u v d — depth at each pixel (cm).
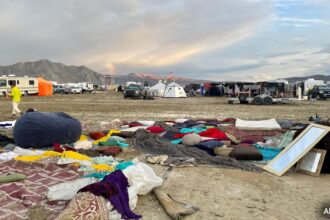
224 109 2014
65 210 363
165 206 424
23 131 734
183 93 3919
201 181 540
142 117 1511
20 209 408
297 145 616
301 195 483
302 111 1889
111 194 396
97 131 982
